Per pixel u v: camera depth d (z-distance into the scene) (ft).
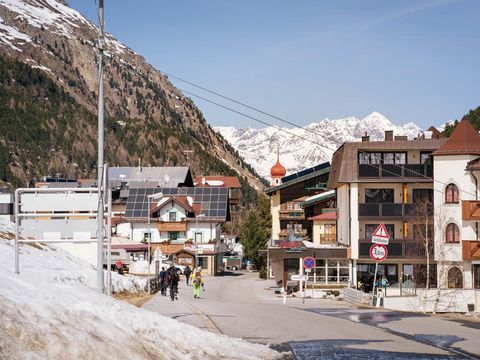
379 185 190.90
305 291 163.43
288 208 298.15
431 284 182.50
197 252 299.17
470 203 172.04
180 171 471.62
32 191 68.39
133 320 45.85
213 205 320.70
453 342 59.57
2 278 44.68
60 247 150.30
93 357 36.88
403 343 58.13
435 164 178.91
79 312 42.60
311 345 56.18
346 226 200.23
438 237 174.81
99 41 72.54
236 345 49.88
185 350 45.62
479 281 173.58
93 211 69.56
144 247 245.24
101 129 71.15
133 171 469.16
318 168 295.89
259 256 356.38
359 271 190.29
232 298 160.66
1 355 31.96
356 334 64.59
